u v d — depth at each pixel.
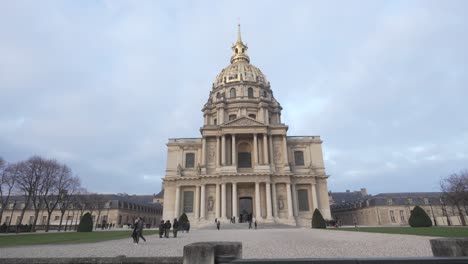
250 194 70.56
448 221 67.31
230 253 7.70
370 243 19.30
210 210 67.75
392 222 83.19
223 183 67.19
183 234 36.59
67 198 74.31
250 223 53.88
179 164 72.69
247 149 77.56
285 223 63.19
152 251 16.59
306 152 75.38
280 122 92.62
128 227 84.50
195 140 78.06
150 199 139.50
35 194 63.66
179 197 70.25
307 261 6.78
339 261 6.66
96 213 92.50
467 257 6.38
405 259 6.52
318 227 51.81
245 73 99.00
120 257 10.38
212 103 94.31
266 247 18.06
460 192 64.44
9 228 57.09
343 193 130.00
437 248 8.38
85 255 14.91
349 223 100.56
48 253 15.73
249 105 89.31
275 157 73.44
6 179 61.22
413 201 85.69
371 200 87.88
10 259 10.63
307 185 71.38
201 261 7.54
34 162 63.16
